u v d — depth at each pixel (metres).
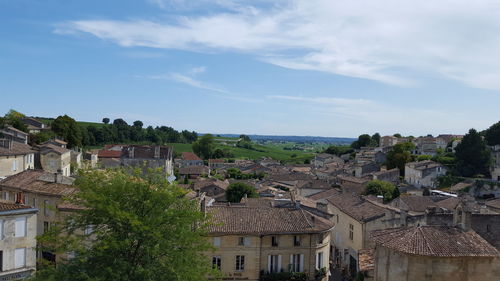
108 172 32.50
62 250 29.39
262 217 50.47
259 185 123.25
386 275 34.00
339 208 67.81
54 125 147.12
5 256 39.84
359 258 43.88
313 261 49.41
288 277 48.00
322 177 163.00
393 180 140.50
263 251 48.28
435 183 136.25
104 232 30.20
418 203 75.38
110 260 28.89
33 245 41.69
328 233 52.16
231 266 47.47
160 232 29.61
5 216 39.78
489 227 41.88
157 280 29.03
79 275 27.44
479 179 125.31
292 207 58.19
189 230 31.92
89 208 32.62
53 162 92.19
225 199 102.06
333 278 59.94
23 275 40.81
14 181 60.31
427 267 31.55
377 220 56.69
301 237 49.22
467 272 31.52
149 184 31.00
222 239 47.19
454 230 34.44
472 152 135.25
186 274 29.31
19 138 108.50
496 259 31.70
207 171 173.50
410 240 32.91
